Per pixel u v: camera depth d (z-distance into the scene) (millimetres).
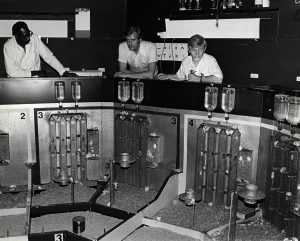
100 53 4973
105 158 3451
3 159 3154
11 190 3223
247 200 2592
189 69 3609
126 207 3051
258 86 2861
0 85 3051
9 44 3631
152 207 2914
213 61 3580
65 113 3254
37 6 4621
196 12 4344
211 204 3051
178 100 3078
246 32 4066
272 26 3902
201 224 2795
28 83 3113
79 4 4773
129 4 4930
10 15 4527
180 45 4605
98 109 3340
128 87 3246
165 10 4641
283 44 3859
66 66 4863
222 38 4246
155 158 3248
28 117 3168
